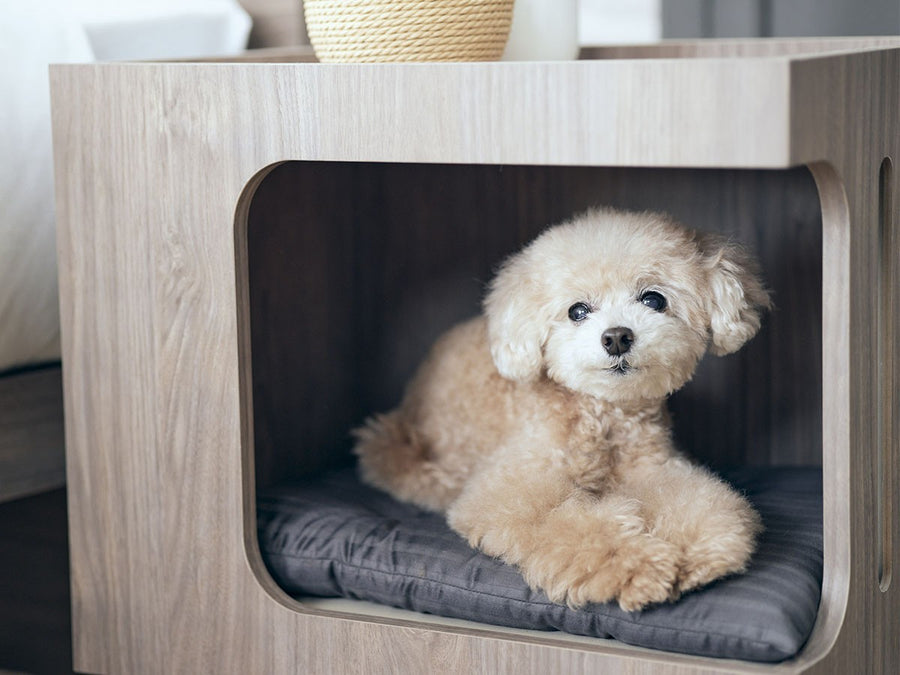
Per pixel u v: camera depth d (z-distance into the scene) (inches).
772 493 42.7
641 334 35.5
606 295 36.4
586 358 35.9
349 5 38.4
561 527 34.5
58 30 44.3
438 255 53.2
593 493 38.2
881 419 36.5
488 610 34.8
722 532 33.5
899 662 38.1
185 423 36.9
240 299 36.1
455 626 34.9
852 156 31.4
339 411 52.3
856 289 32.1
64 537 60.0
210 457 36.7
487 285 40.9
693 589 33.0
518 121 31.0
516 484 37.3
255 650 36.9
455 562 35.9
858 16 69.9
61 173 37.4
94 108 36.6
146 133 36.0
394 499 44.1
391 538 37.5
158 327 36.9
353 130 33.1
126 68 35.9
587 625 33.5
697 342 37.3
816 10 71.0
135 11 48.6
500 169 51.9
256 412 46.2
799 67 28.0
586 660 32.6
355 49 38.9
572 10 46.4
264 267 46.1
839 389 32.0
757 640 31.3
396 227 53.6
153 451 37.5
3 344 44.6
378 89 32.5
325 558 37.4
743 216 48.9
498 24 39.9
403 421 45.1
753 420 49.9
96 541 38.8
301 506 40.3
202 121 35.2
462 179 52.4
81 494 38.8
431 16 38.4
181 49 50.4
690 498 35.5
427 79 31.9
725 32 73.6
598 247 36.6
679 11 74.6
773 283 48.9
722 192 49.1
